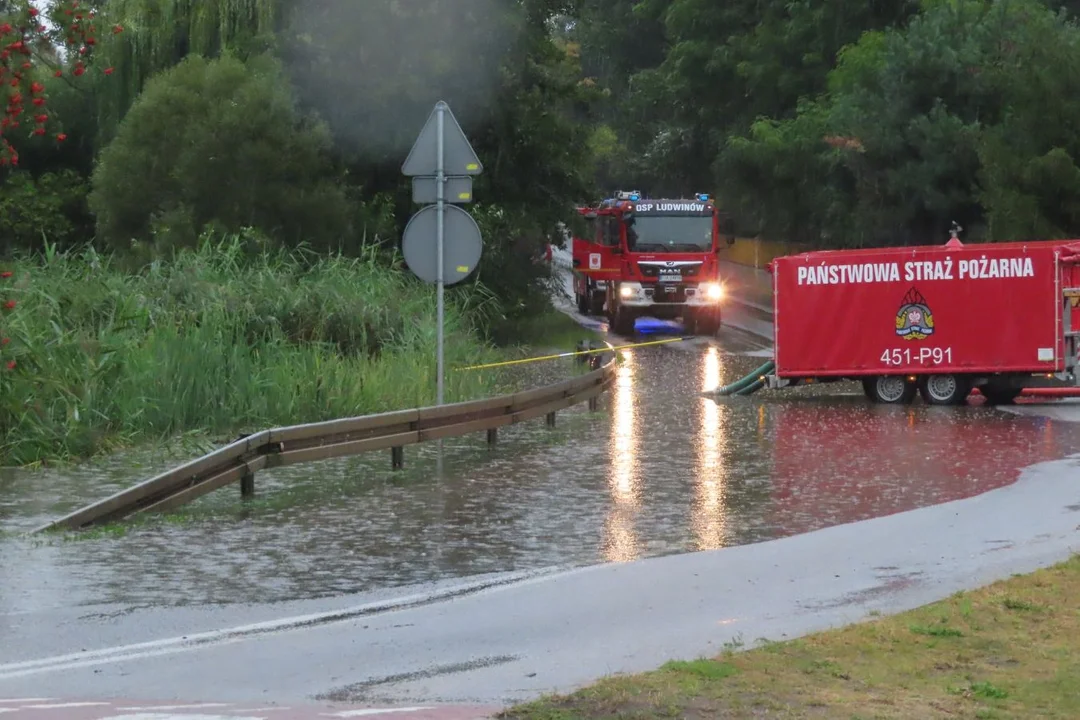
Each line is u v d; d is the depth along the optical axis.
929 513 19.53
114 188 48.28
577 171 54.78
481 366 34.34
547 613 13.94
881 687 10.47
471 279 50.88
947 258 36.50
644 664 11.69
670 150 96.50
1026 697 10.19
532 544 17.58
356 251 48.59
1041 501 20.41
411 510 20.00
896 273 36.91
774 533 18.25
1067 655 11.43
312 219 47.25
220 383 27.34
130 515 19.12
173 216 45.91
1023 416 32.91
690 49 88.69
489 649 12.54
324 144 48.88
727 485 22.31
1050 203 51.47
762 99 84.00
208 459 20.05
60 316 28.05
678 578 15.48
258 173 46.84
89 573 15.75
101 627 13.37
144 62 54.34
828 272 37.59
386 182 52.94
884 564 16.14
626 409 34.41
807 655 11.45
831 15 78.19
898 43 63.38
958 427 30.50
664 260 59.12
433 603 14.45
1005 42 60.69
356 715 9.95
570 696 10.22
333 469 24.03
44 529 18.02
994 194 52.09
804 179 74.31
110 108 55.12
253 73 48.72
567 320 62.75
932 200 61.94
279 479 22.88
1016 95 53.38
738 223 94.81
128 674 11.70
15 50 24.98
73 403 24.84
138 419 25.86
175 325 29.16
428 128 26.81
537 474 23.50
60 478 22.11
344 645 12.70
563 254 89.75
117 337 27.30
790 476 23.27
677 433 29.47
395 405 29.11
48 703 10.53
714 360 47.91
